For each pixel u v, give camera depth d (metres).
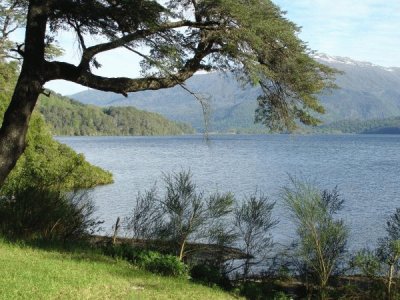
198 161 65.62
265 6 8.59
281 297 9.11
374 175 46.25
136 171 49.03
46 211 10.90
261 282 10.04
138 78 9.20
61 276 7.43
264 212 11.05
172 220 10.83
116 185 35.81
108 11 8.37
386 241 11.02
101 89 9.12
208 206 10.84
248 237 11.01
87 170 34.53
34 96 9.09
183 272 9.55
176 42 8.84
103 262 9.32
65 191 13.93
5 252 8.62
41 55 9.02
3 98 27.31
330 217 9.61
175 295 7.61
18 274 7.11
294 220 15.37
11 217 10.50
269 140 187.50
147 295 7.22
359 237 17.92
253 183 38.31
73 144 123.12
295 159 71.25
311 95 8.98
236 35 8.16
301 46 8.59
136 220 11.52
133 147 108.75
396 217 10.66
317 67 8.80
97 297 6.68
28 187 11.06
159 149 100.56
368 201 28.78
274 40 8.45
